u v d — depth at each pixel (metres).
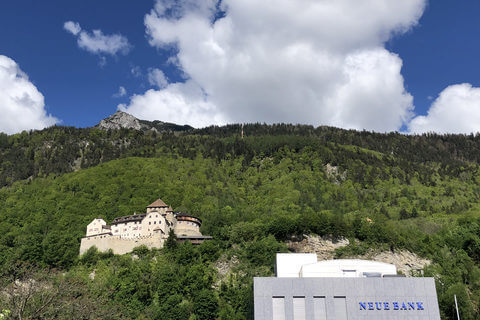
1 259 155.25
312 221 165.12
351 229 165.50
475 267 149.50
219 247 162.12
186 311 130.88
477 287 137.00
